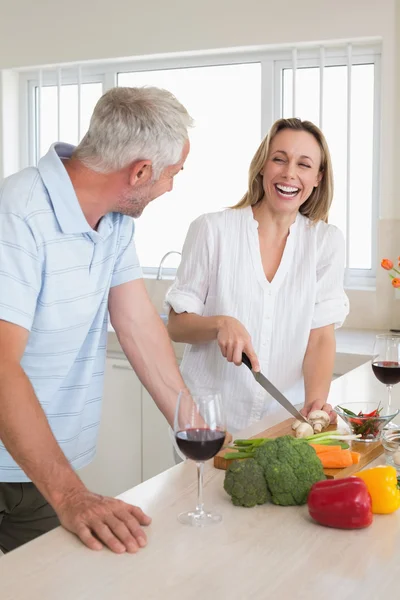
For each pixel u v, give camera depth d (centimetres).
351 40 356
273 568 118
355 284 380
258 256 226
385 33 346
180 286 229
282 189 220
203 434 130
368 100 368
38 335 166
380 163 358
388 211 357
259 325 227
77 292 167
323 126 373
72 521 129
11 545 195
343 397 222
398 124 351
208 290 231
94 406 190
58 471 136
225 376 226
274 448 145
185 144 158
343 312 233
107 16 402
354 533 131
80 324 172
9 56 432
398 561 121
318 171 227
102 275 174
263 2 367
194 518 136
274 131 225
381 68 359
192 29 383
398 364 198
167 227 419
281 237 230
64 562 120
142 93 154
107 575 116
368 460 166
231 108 397
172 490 150
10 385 142
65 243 161
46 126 440
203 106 404
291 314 227
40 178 158
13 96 444
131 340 184
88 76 427
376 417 174
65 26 414
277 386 230
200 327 210
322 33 357
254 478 141
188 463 167
